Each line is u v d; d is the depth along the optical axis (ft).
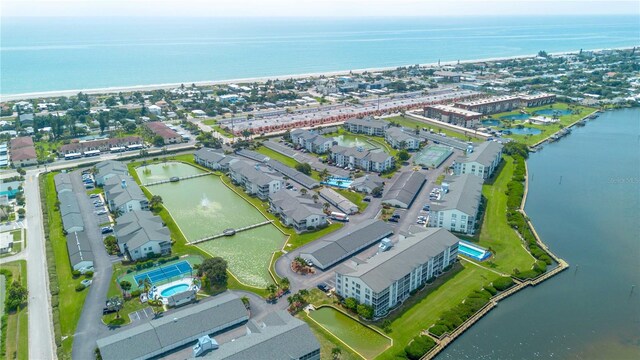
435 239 483.92
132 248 493.36
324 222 584.40
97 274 471.62
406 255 449.48
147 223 538.06
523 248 531.91
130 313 411.34
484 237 553.64
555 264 505.66
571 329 408.87
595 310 435.12
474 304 424.46
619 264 511.81
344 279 426.92
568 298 451.12
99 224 581.53
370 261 442.91
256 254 517.96
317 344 346.13
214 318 386.32
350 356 362.94
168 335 364.17
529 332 403.95
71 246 510.58
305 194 650.84
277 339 341.62
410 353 364.17
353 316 410.31
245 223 592.19
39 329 393.09
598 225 600.39
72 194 648.38
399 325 401.90
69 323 396.78
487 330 404.57
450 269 490.08
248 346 332.19
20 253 513.86
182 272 477.36
